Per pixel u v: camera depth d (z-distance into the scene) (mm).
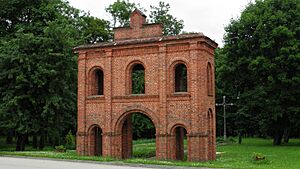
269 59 44219
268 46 43375
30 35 34156
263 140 64062
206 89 26375
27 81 33344
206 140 25578
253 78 46875
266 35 44594
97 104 28781
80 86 29453
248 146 46281
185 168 21031
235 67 47406
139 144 48781
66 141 46938
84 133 29016
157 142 26406
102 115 28500
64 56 35219
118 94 28047
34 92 34844
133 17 28688
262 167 22391
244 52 47438
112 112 28172
